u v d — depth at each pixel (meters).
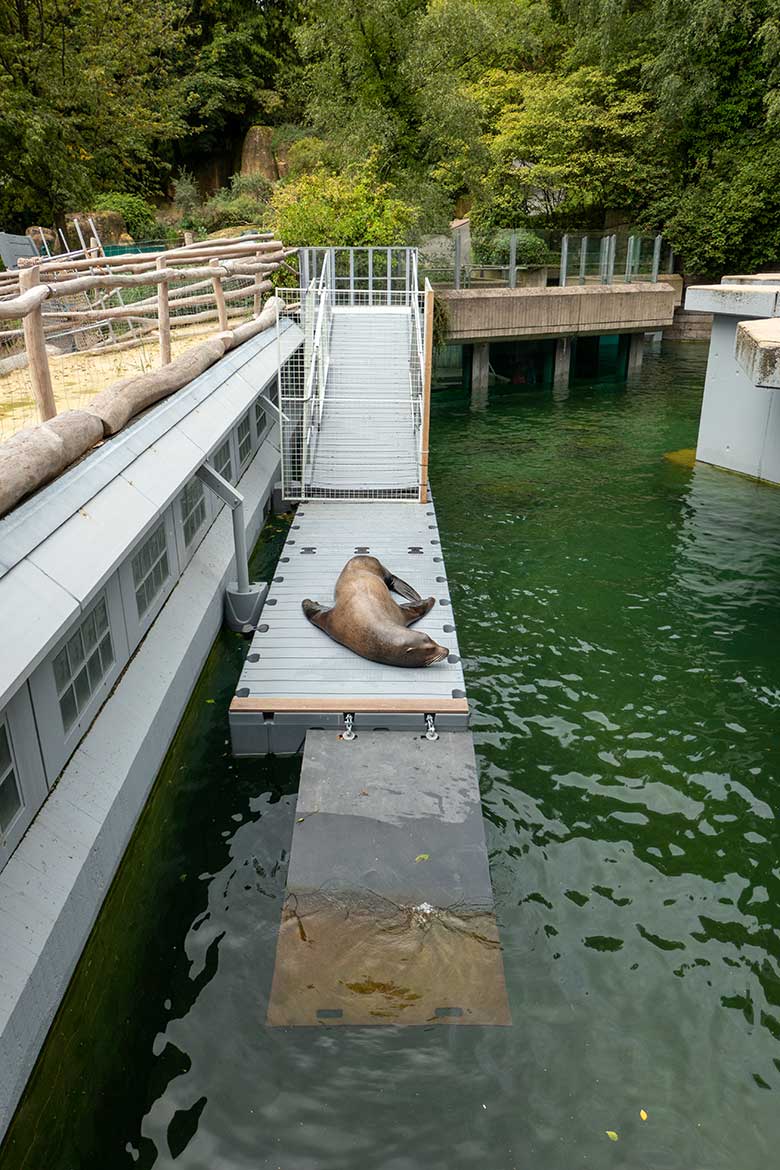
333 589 8.46
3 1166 3.52
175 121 29.19
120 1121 3.71
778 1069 4.02
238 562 8.24
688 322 29.97
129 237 23.50
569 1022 4.22
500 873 5.28
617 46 28.14
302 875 4.90
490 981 4.34
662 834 5.66
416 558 9.22
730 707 7.20
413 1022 4.12
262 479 11.95
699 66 26.91
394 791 5.65
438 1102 3.79
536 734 6.79
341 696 6.56
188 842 5.54
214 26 34.59
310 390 11.29
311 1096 3.81
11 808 4.18
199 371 7.83
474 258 21.48
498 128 28.98
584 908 5.01
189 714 6.99
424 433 10.67
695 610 9.10
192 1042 4.09
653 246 25.20
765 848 5.54
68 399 7.32
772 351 8.38
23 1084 3.72
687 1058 4.05
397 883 4.86
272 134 34.31
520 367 24.77
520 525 11.88
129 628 6.20
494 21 28.20
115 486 4.70
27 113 19.69
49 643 3.23
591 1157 3.58
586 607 9.20
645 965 4.60
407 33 20.75
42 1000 3.94
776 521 11.91
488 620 8.87
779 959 4.66
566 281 23.22
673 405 20.48
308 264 16.92
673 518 12.10
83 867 4.53
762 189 27.11
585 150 28.94
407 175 21.91
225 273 9.53
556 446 16.55
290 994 4.23
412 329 15.37
